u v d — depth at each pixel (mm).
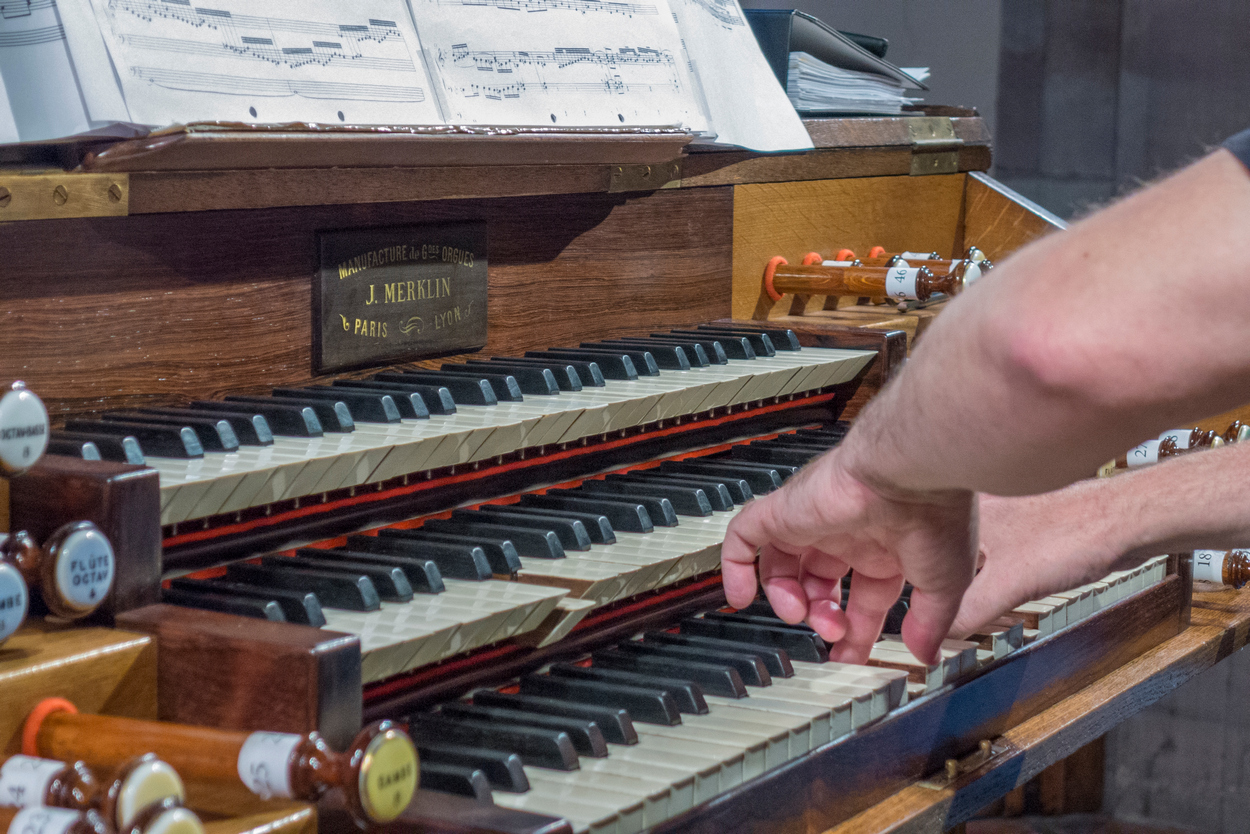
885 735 1226
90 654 833
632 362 1551
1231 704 3451
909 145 2301
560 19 1544
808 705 1162
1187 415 617
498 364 1488
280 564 1095
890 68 2258
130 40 1079
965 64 3541
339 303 1364
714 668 1189
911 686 1286
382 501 1237
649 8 1685
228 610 961
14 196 1045
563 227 1659
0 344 1065
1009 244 2498
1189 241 575
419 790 867
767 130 1872
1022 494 729
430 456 1174
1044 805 3436
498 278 1577
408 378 1389
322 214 1347
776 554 1093
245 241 1271
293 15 1239
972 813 1302
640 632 1345
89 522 861
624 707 1122
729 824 1022
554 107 1479
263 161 1177
